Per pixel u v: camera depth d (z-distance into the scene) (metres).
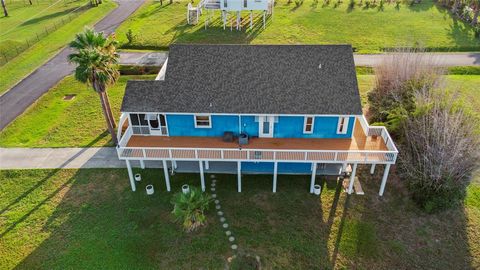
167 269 22.48
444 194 26.00
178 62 28.05
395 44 52.28
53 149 32.91
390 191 27.86
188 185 28.08
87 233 24.89
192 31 59.31
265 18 64.62
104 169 30.47
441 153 25.61
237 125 27.58
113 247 23.89
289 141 27.58
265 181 28.97
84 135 34.81
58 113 38.56
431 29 57.59
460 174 26.14
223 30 59.53
